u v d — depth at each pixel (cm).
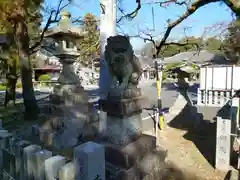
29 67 668
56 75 2906
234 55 699
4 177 237
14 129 522
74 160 160
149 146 298
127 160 256
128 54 293
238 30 473
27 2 603
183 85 651
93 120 435
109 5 436
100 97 441
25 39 669
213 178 301
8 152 226
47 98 1229
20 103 1069
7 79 960
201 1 411
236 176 288
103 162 163
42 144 395
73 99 429
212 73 848
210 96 832
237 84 777
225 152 320
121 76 297
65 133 397
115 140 282
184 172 314
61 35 424
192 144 432
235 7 324
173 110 644
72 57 441
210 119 598
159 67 619
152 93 1567
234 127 338
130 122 292
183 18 475
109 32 439
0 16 576
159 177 292
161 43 585
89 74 3231
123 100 284
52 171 163
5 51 909
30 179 190
